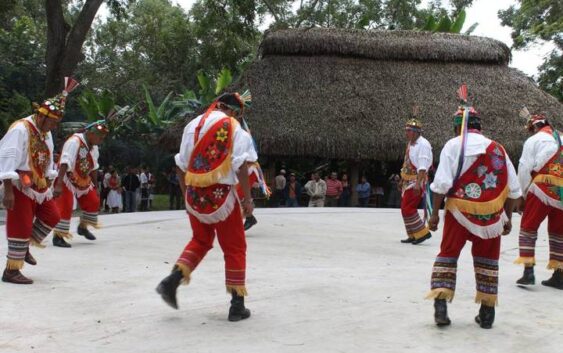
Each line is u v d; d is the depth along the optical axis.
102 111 25.03
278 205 20.72
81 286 5.56
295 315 4.75
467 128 4.63
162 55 41.03
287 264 6.89
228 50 25.69
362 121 20.28
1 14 21.62
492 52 22.72
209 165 4.44
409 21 38.62
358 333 4.34
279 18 30.05
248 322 4.53
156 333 4.22
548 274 6.91
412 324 4.62
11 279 5.62
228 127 4.47
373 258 7.60
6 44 30.09
